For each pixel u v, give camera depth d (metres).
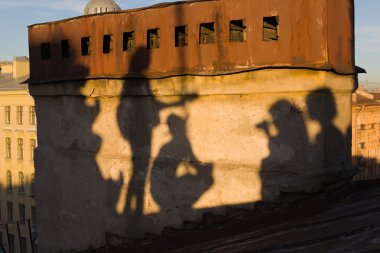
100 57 9.37
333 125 7.20
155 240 8.64
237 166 7.71
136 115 8.97
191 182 8.26
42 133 10.90
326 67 6.71
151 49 8.60
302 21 6.95
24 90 32.94
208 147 8.05
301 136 7.10
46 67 10.50
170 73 8.26
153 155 8.77
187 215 8.34
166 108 8.54
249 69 7.38
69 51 9.98
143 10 8.66
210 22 7.84
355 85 7.64
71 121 10.16
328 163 7.10
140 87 8.77
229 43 7.64
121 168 9.23
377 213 6.23
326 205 7.04
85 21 9.58
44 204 10.94
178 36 8.45
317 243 5.44
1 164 35.72
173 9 8.26
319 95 6.92
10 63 42.28
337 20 7.11
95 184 9.75
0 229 35.81
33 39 10.76
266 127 7.42
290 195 7.25
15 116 34.41
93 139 9.73
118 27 9.05
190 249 7.00
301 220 6.60
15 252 34.94
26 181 33.94
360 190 7.95
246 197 7.63
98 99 9.56
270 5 7.20
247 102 7.60
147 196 8.86
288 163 7.23
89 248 9.95
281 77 7.15
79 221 10.13
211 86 7.88
